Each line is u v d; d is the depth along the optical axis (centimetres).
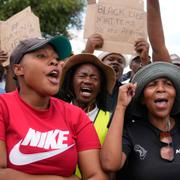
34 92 236
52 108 242
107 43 398
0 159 223
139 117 277
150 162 257
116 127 256
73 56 332
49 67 234
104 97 338
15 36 439
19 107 234
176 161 257
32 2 1630
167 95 268
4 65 428
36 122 231
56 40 236
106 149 251
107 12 400
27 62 234
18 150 224
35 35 435
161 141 263
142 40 393
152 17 352
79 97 337
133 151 262
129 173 262
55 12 1677
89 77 333
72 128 243
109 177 258
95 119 317
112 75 336
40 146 225
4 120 230
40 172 224
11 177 221
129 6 404
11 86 384
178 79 272
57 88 238
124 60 455
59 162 227
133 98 271
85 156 244
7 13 1602
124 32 402
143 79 270
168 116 272
